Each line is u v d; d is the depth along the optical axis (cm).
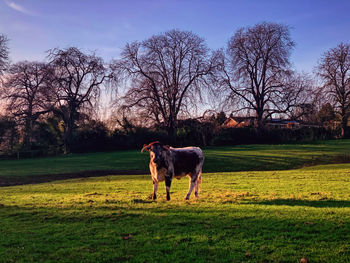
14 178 2559
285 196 1120
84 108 5525
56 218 856
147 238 666
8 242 675
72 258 582
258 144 5809
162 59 5156
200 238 653
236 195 1162
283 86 5253
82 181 2147
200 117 5234
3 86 5122
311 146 4831
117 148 5506
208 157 3547
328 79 5962
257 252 581
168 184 1105
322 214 789
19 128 5350
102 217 848
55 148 5631
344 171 2059
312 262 536
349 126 6341
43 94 5216
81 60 5497
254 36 5531
